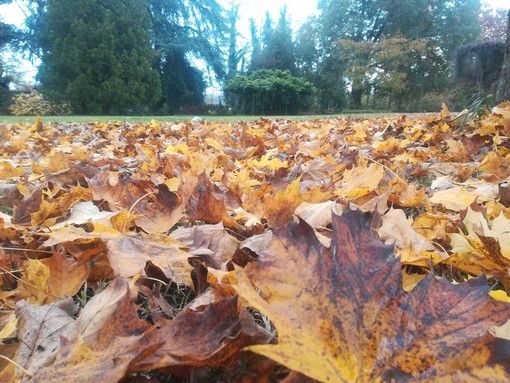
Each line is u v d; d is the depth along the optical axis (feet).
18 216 4.29
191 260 3.12
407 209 4.73
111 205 4.49
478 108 12.79
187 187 4.04
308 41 107.65
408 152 8.78
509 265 2.67
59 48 70.54
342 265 1.77
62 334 2.06
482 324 1.59
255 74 90.48
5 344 2.02
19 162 8.72
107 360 1.65
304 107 89.30
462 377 1.47
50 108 68.90
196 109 96.84
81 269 2.72
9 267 3.09
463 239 3.02
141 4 80.23
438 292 1.72
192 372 1.80
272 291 1.71
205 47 101.30
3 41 84.48
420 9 97.55
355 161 7.54
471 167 6.27
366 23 105.19
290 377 1.57
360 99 104.58
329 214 3.67
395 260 1.79
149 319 2.52
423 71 98.27
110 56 71.41
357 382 1.43
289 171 7.20
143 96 75.36
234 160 9.23
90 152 10.00
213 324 1.81
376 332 1.60
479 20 108.17
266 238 3.16
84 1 71.46
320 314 1.62
